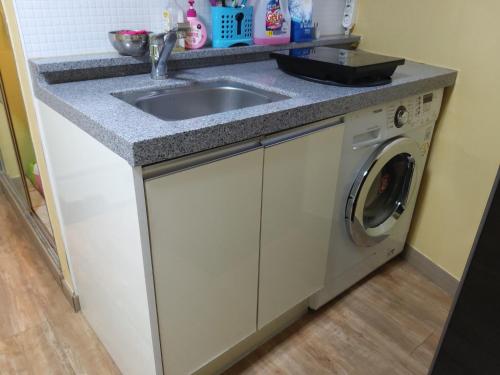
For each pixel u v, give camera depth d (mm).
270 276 1335
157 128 904
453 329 729
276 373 1439
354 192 1492
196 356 1222
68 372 1413
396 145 1528
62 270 1691
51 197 1474
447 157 1745
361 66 1318
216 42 1568
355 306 1752
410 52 1775
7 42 1363
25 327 1586
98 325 1497
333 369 1460
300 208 1310
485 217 618
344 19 1986
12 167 2135
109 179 974
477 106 1588
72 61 1236
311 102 1168
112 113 993
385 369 1465
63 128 1146
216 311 1208
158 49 1318
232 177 1045
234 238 1139
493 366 684
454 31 1590
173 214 960
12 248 2029
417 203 1922
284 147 1146
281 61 1527
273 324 1554
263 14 1638
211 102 1447
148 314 1033
